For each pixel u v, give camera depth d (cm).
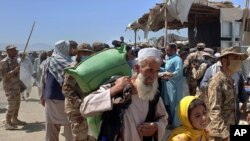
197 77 831
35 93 1559
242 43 1373
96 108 273
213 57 852
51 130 560
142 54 273
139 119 277
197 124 286
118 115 273
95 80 312
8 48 857
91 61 317
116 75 316
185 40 1864
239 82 532
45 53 1417
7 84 849
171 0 1196
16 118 882
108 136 275
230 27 1402
